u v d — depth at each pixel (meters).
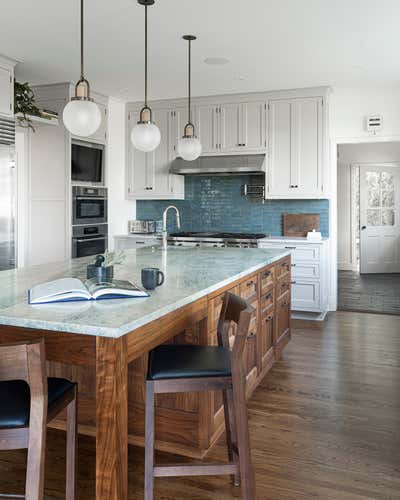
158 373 2.06
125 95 6.28
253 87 5.84
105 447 1.80
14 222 4.82
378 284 8.44
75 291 2.20
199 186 6.94
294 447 2.74
